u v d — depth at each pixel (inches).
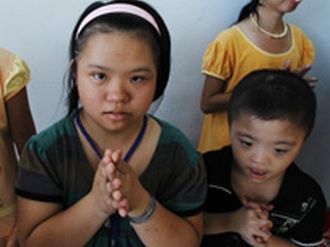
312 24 52.1
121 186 21.9
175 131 26.9
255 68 44.8
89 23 23.7
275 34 44.8
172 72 48.2
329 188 62.6
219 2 46.9
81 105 25.4
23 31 41.1
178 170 26.6
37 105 44.4
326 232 51.1
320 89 56.0
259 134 28.9
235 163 31.7
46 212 25.5
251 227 30.6
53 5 40.9
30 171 25.0
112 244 26.6
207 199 32.3
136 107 23.3
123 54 22.3
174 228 25.5
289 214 32.3
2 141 32.2
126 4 24.0
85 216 24.0
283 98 28.9
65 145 25.2
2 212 32.6
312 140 59.0
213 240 32.8
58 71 43.6
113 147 25.5
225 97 44.8
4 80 31.4
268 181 31.4
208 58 44.8
